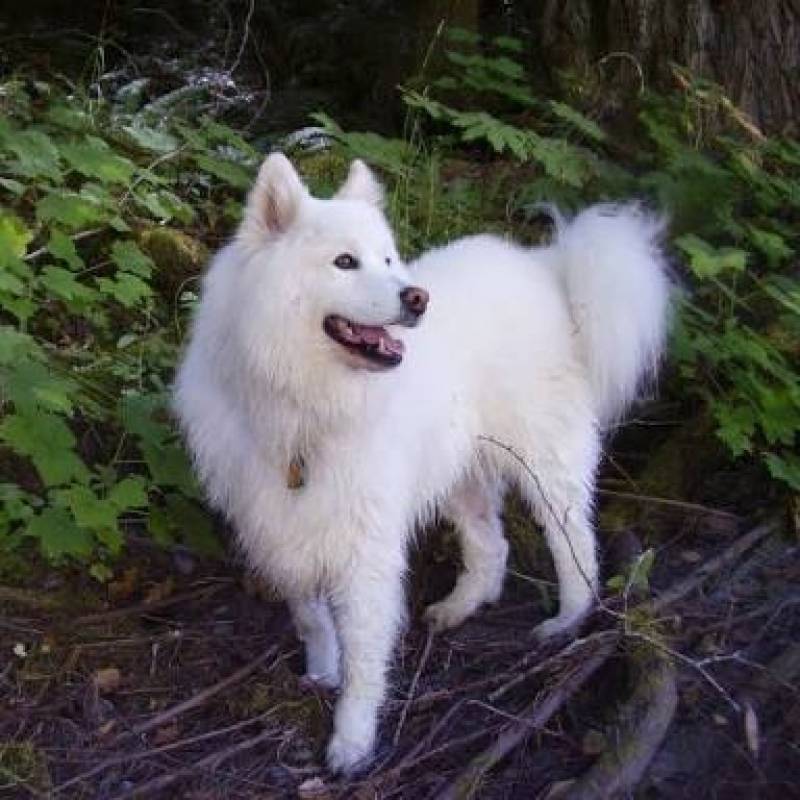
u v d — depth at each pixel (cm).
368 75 367
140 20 442
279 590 192
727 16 289
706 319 241
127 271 247
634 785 170
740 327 244
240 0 435
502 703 188
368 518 178
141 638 198
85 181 262
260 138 327
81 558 206
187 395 184
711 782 173
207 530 205
